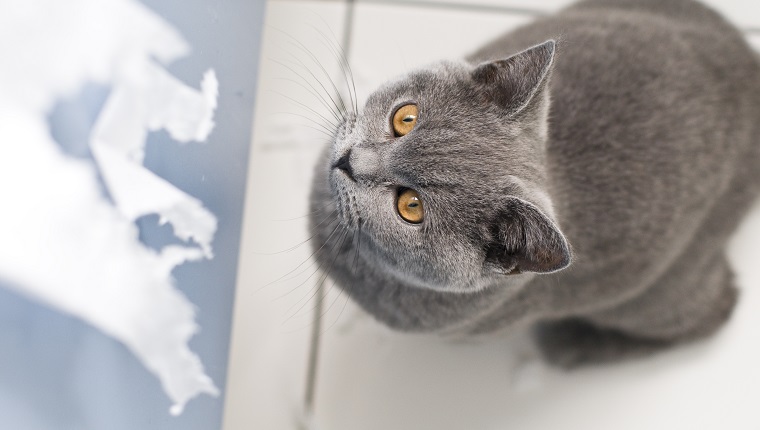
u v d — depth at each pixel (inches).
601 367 20.1
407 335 19.6
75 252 9.8
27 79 9.3
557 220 14.0
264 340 19.6
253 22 17.6
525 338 20.2
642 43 16.2
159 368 12.0
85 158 10.0
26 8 9.4
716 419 19.6
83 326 10.2
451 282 13.9
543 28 17.1
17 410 9.3
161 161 12.2
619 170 15.7
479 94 14.2
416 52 21.5
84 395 10.3
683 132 15.8
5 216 8.9
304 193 20.2
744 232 20.4
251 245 20.0
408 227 14.0
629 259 16.1
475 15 21.7
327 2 21.6
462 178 13.6
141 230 11.4
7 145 9.0
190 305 13.0
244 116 17.1
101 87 10.4
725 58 16.6
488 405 19.7
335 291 18.7
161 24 11.9
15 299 9.2
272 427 19.1
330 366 19.7
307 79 20.9
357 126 14.7
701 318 18.6
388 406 19.6
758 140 16.8
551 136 15.6
